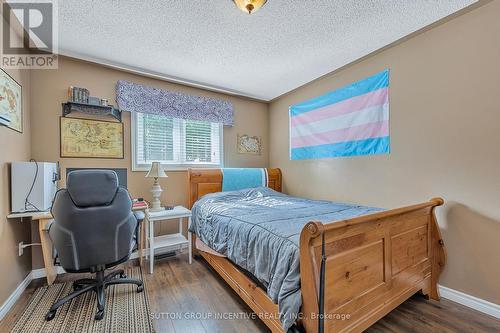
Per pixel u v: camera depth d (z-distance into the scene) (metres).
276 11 1.74
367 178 2.47
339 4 1.67
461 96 1.81
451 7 1.72
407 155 2.14
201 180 3.06
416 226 1.73
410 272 1.67
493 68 1.66
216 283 2.12
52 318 1.60
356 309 1.29
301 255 1.14
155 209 2.63
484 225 1.71
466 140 1.79
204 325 1.55
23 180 1.88
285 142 3.62
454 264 1.85
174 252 2.91
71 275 2.27
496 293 1.65
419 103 2.06
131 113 2.77
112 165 2.64
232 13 1.77
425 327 1.53
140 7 1.70
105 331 1.48
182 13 1.76
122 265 2.50
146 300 1.83
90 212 1.60
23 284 1.99
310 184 3.19
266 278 1.38
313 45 2.22
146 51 2.32
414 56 2.09
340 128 2.76
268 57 2.45
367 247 1.36
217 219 2.10
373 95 2.41
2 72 1.71
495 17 1.65
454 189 1.85
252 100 3.80
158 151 2.98
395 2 1.66
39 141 2.28
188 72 2.80
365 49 2.30
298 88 3.36
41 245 2.10
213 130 3.44
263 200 2.77
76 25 1.90
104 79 2.62
